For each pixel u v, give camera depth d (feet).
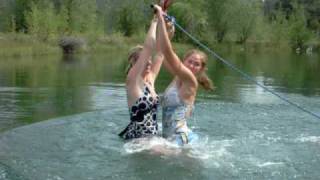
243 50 134.82
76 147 14.69
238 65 62.49
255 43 153.79
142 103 15.38
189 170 12.72
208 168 12.92
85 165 13.07
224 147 14.92
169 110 15.47
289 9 188.75
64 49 93.66
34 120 20.76
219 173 12.57
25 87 32.45
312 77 44.47
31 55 82.23
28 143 15.07
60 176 12.27
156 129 15.75
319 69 56.03
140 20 151.33
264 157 14.02
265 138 16.17
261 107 22.08
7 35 102.68
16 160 13.46
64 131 16.61
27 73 44.14
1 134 16.22
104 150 14.38
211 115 19.79
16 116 21.62
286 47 156.25
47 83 35.35
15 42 95.81
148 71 15.74
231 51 127.65
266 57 92.07
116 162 13.29
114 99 26.84
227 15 150.61
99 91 30.45
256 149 14.80
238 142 15.56
